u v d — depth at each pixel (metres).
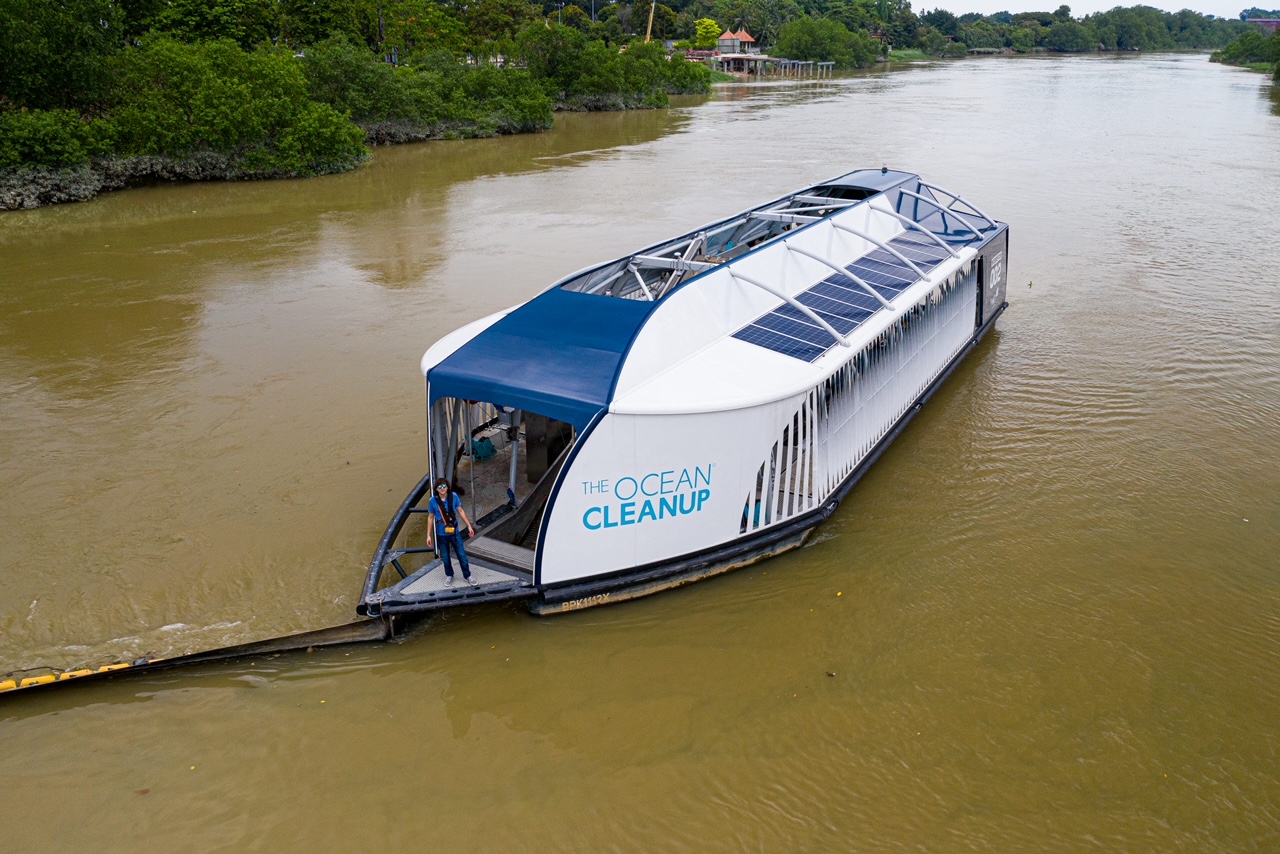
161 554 12.64
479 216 33.88
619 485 10.94
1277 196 35.75
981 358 19.86
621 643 10.95
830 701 10.09
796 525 12.52
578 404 10.74
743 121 65.00
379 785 9.04
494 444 14.13
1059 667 10.60
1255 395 17.75
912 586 12.04
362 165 45.75
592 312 12.23
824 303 14.53
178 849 8.36
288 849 8.35
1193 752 9.41
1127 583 12.09
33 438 16.11
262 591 11.84
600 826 8.59
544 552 10.90
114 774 9.17
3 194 35.44
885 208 18.95
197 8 60.00
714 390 11.40
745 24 155.88
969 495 14.26
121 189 39.72
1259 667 10.59
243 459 15.29
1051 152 47.25
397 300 23.75
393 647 10.89
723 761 9.30
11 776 9.14
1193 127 57.53
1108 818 8.66
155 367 19.33
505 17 92.88
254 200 37.41
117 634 11.02
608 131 60.91
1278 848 8.35
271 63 44.28
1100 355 19.91
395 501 13.94
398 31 74.19
